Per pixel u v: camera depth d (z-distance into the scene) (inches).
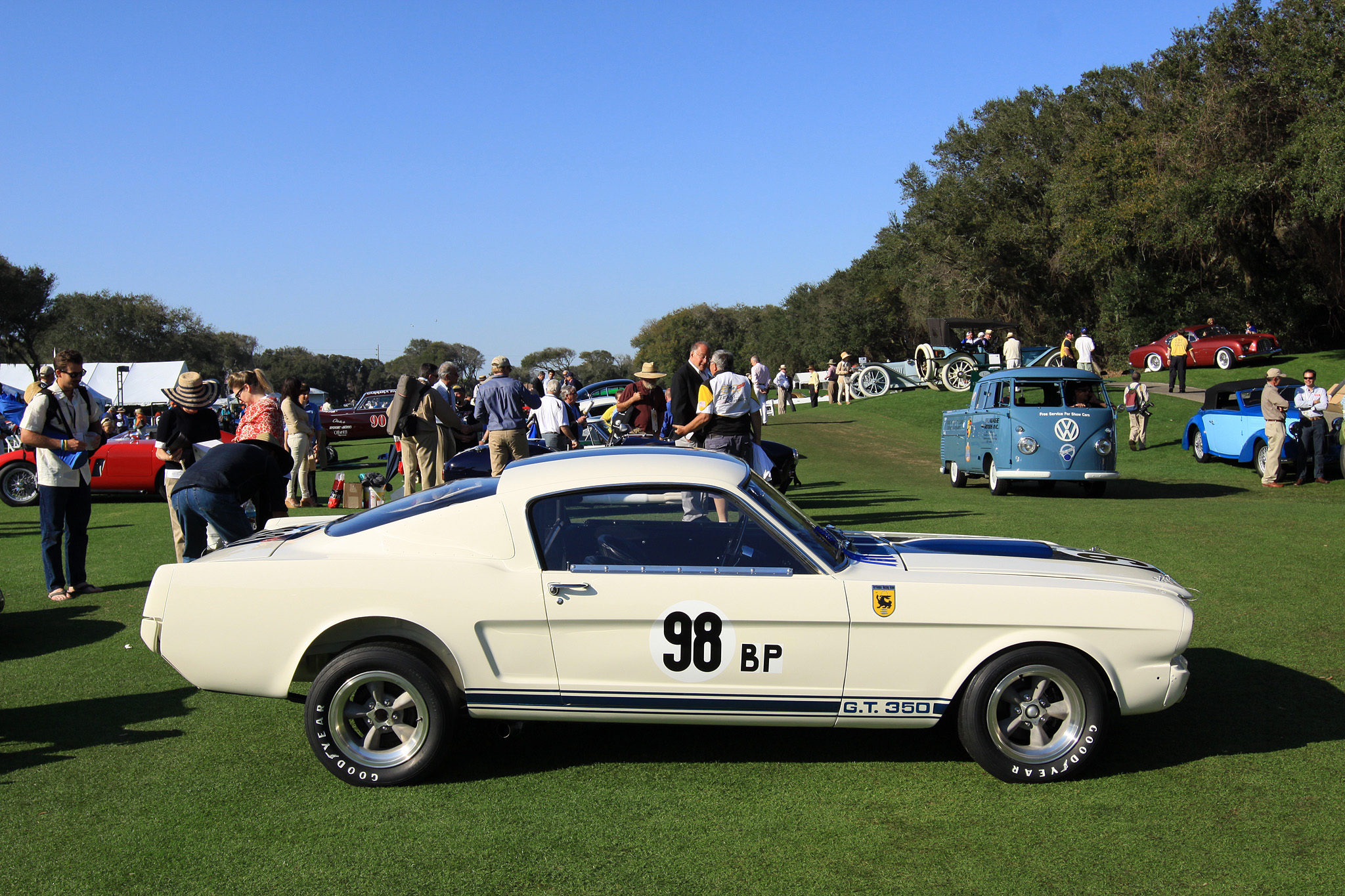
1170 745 163.5
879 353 2508.6
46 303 2210.9
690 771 156.2
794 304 3157.0
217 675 149.7
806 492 574.6
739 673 147.1
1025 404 524.4
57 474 279.0
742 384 346.0
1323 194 1020.5
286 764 160.2
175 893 118.9
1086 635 146.0
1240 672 200.7
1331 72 1057.5
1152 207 1243.2
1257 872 120.5
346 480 479.8
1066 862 124.0
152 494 564.4
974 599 145.9
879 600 145.9
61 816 140.7
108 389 1412.4
